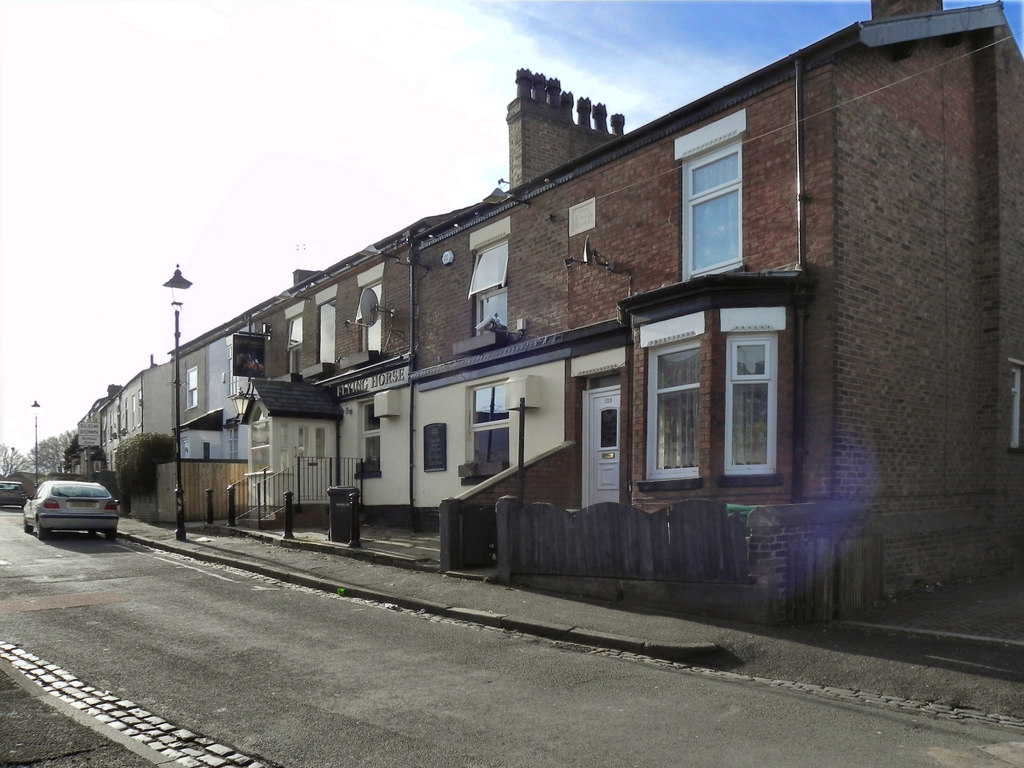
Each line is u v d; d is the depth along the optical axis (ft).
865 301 33.83
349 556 44.75
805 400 32.96
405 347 59.52
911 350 35.99
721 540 28.71
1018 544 39.78
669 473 36.29
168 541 56.34
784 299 33.27
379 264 63.82
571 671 23.29
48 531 61.31
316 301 73.51
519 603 31.71
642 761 16.19
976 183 41.01
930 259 37.58
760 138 36.17
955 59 40.29
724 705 20.08
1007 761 16.47
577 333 43.96
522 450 39.50
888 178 35.63
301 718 18.70
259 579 40.45
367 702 19.94
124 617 30.53
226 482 76.74
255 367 81.46
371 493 62.13
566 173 46.26
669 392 36.73
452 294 55.21
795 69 34.73
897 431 34.81
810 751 16.88
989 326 40.19
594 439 43.86
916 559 33.63
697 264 38.78
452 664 23.90
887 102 36.09
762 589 27.58
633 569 31.17
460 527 38.60
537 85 57.93
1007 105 41.68
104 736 17.12
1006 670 22.38
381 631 28.40
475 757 16.33
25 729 17.42
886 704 20.59
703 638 25.91
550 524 34.24
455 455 53.16
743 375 34.12
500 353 49.47
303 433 65.57
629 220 42.14
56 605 32.99
